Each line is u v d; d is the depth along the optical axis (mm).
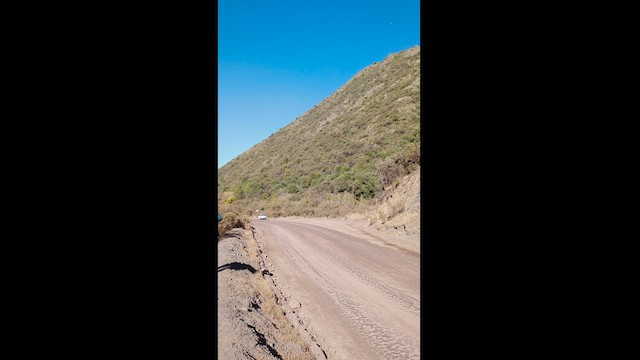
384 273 11938
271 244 19234
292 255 15812
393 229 20969
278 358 5328
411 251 15875
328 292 9945
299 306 8719
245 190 63312
